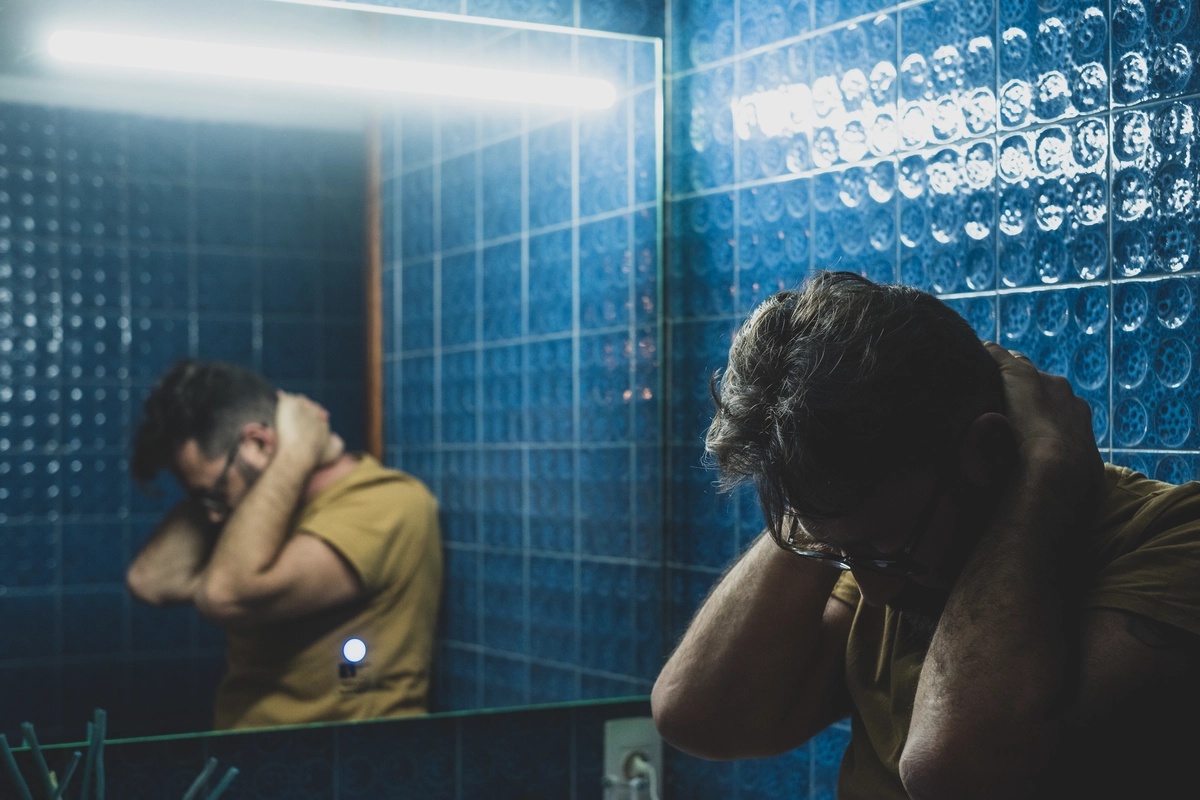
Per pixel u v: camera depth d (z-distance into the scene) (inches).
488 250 70.4
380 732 65.4
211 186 65.1
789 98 64.1
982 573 36.2
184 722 62.1
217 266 65.2
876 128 58.9
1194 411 44.7
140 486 62.7
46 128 61.9
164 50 64.0
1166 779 34.1
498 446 69.4
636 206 72.2
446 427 69.1
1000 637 34.9
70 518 61.4
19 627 60.1
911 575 38.2
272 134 66.4
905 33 57.2
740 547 66.7
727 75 68.4
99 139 62.9
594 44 71.2
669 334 72.3
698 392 70.2
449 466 68.9
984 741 34.1
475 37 69.1
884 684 44.7
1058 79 49.9
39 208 61.8
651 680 72.1
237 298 65.5
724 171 68.6
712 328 69.3
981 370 37.7
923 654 43.1
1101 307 48.3
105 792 59.4
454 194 69.8
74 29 62.2
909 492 36.4
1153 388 46.3
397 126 68.6
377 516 66.7
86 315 62.4
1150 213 46.3
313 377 66.9
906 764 35.7
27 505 60.8
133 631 61.8
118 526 62.2
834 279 37.8
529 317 70.5
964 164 54.2
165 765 60.8
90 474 61.9
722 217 68.7
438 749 66.7
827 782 61.6
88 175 62.7
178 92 64.4
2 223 61.1
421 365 68.7
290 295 66.7
